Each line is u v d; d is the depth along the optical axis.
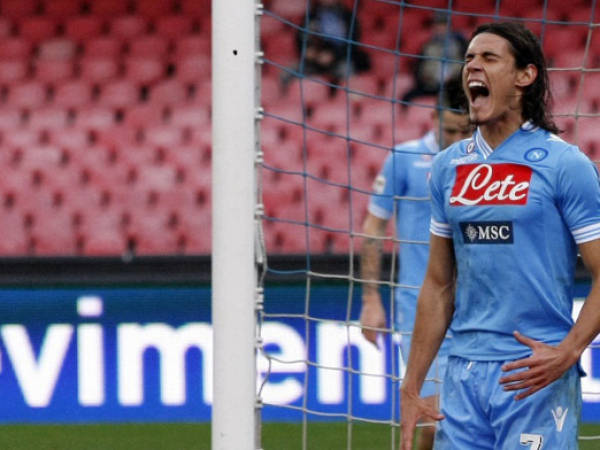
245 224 13.52
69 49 37.62
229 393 13.50
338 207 32.41
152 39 37.72
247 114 13.55
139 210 32.66
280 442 23.58
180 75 36.91
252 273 13.57
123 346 25.44
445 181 12.46
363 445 23.30
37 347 25.44
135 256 25.42
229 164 13.50
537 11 37.16
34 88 36.44
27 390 25.45
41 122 35.28
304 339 25.25
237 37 13.51
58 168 33.84
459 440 12.32
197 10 38.44
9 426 25.22
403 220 19.38
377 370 24.94
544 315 11.88
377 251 19.44
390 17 37.00
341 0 36.12
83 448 23.30
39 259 25.33
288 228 31.77
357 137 34.22
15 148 34.34
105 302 25.45
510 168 11.95
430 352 12.74
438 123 19.12
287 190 32.56
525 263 11.82
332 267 25.55
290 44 36.44
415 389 12.74
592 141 33.78
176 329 25.42
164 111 35.72
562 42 36.34
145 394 25.45
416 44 36.69
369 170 33.44
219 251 13.55
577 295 24.34
